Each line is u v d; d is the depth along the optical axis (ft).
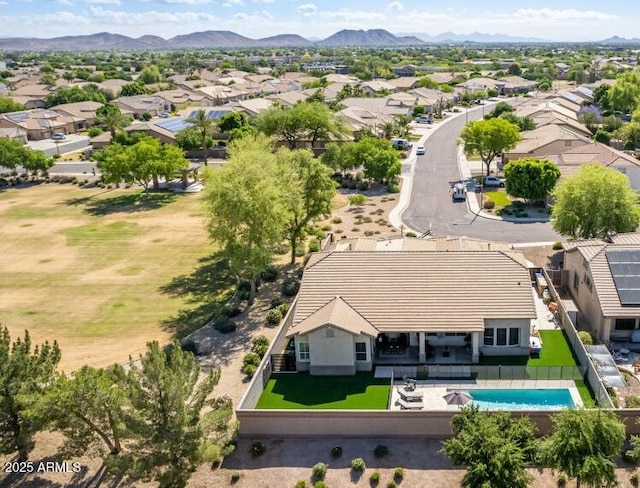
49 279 191.42
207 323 156.04
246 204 155.02
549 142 291.99
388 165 280.92
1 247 224.53
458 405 106.22
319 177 183.93
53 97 566.77
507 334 129.18
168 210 266.16
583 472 81.00
